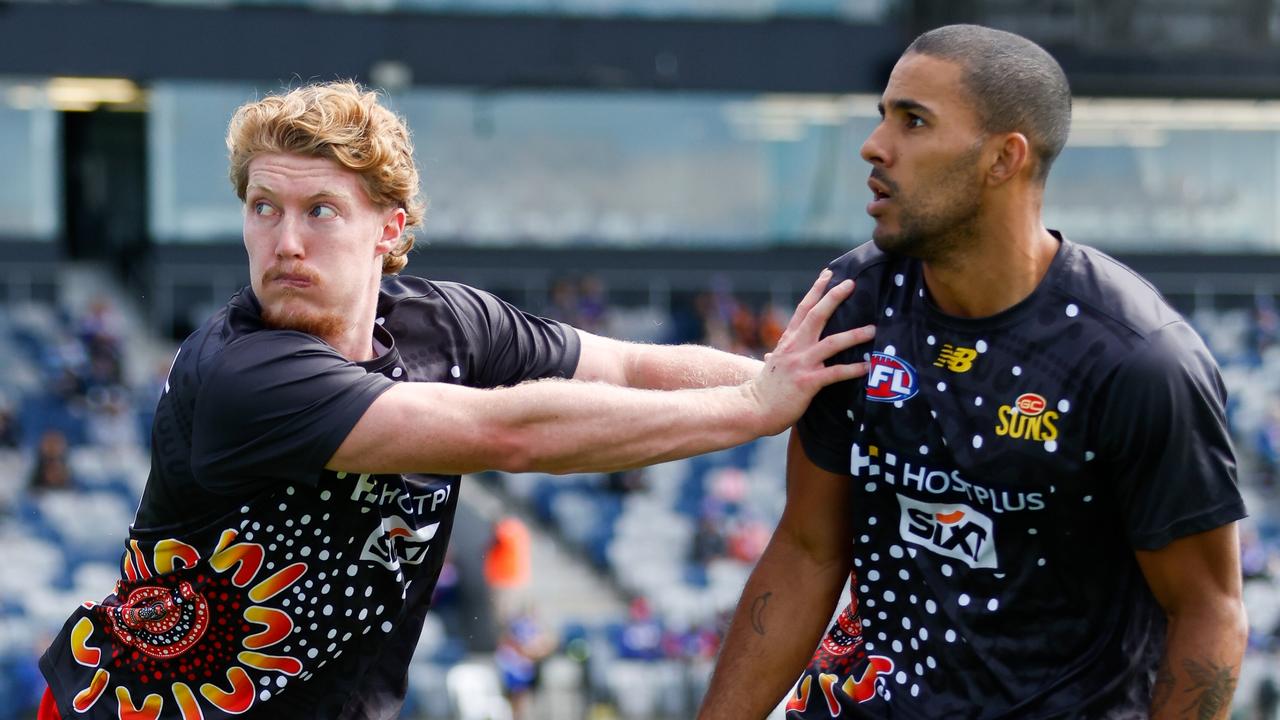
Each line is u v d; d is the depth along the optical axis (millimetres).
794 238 29312
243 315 3885
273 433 3705
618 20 25500
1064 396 3658
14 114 28250
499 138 28547
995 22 23047
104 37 24344
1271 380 26891
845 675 4141
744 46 25859
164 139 27766
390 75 24891
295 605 3924
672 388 4660
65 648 4105
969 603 3865
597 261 28984
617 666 17594
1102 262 3762
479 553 20984
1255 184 29359
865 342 3969
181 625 3953
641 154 28984
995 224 3676
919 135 3658
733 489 22828
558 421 3820
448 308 4266
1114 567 3826
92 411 23734
